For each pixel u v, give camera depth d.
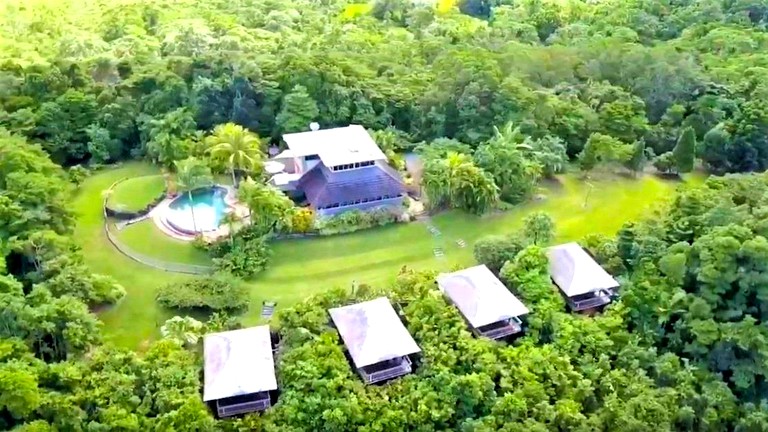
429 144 85.56
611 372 55.12
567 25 127.25
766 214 62.59
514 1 147.38
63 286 58.78
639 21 123.62
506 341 59.47
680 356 57.88
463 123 86.69
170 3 146.25
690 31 117.12
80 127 86.44
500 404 51.06
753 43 109.25
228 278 64.12
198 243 68.62
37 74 89.31
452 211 76.62
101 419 48.50
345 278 66.38
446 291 61.41
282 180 77.25
